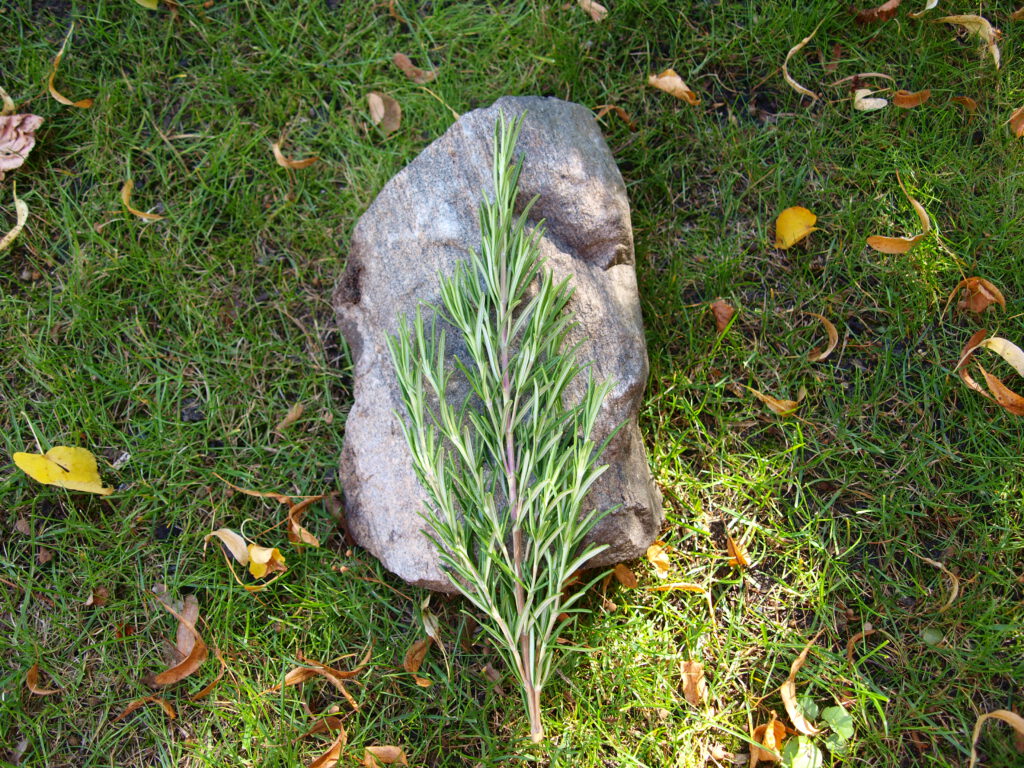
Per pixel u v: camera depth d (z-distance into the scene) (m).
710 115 0.73
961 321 0.70
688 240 0.72
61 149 0.73
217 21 0.74
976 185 0.71
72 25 0.73
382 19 0.75
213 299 0.71
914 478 0.68
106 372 0.70
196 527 0.68
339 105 0.74
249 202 0.72
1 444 0.69
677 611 0.66
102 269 0.71
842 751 0.63
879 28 0.73
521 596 0.58
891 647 0.65
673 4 0.74
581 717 0.64
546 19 0.74
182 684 0.65
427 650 0.65
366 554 0.67
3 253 0.71
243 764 0.64
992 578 0.65
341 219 0.73
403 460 0.62
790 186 0.72
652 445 0.69
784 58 0.73
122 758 0.65
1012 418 0.68
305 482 0.68
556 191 0.64
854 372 0.70
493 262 0.58
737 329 0.71
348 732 0.64
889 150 0.72
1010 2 0.73
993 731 0.63
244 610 0.66
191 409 0.70
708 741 0.64
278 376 0.70
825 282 0.71
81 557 0.67
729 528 0.68
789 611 0.66
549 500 0.58
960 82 0.73
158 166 0.72
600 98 0.74
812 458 0.68
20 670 0.65
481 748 0.64
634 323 0.64
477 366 0.61
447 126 0.73
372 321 0.65
